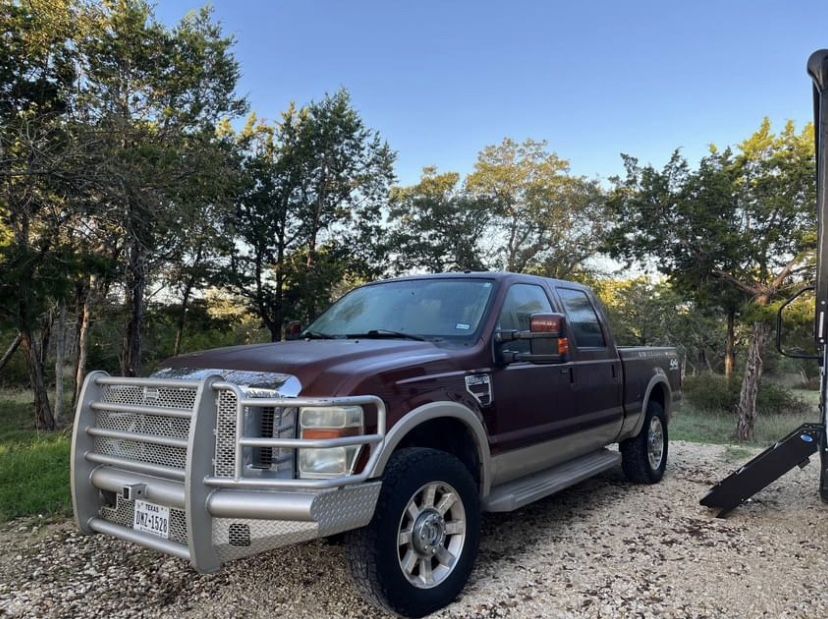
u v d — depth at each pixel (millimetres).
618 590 3711
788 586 3783
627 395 5867
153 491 3154
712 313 19750
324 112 29766
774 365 38000
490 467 3943
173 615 3432
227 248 23703
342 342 3990
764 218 15594
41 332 20875
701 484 6402
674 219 15734
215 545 2951
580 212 37812
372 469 3066
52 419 17344
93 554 4359
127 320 21641
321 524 2855
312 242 31219
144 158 12031
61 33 16109
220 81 21094
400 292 4863
